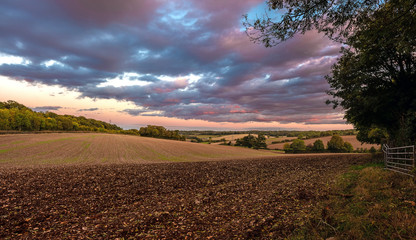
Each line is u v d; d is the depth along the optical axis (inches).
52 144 1942.7
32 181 482.3
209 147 2871.6
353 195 276.2
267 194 372.2
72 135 2901.1
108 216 294.5
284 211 267.0
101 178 547.8
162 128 4909.0
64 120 4217.5
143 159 1529.3
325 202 269.1
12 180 482.9
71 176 553.0
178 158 1681.8
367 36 235.1
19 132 2573.8
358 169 542.3
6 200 347.9
